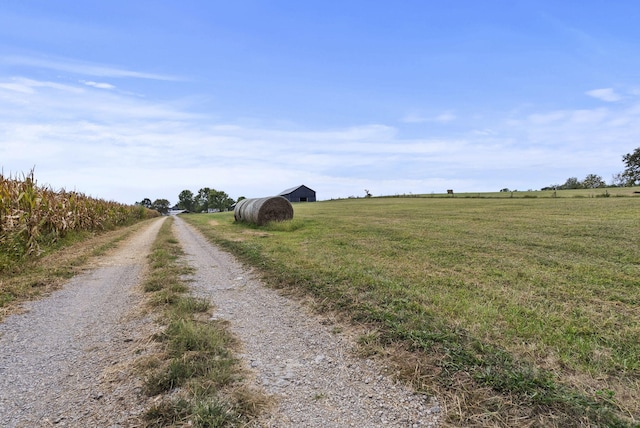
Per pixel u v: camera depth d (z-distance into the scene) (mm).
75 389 2580
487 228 11703
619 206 17531
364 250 8156
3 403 2408
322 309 4234
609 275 5379
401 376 2625
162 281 5758
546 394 2223
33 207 8641
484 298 4324
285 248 8812
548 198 29234
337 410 2287
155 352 3121
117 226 20250
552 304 4078
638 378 2463
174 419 2168
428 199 41344
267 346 3318
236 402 2361
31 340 3527
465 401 2262
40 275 6238
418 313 3816
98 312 4422
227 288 5531
